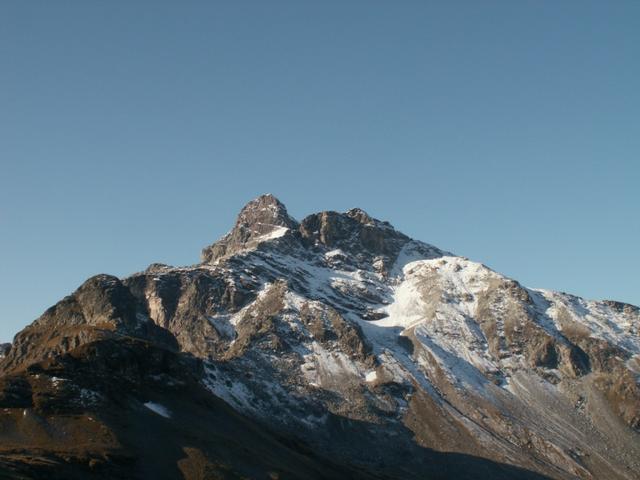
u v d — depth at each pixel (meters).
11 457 185.62
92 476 189.38
